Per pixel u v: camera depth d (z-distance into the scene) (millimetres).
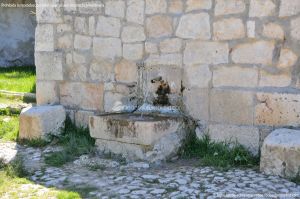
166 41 6688
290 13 5828
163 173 5672
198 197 4816
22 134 7270
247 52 6117
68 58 7551
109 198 4859
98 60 7281
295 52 5855
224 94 6293
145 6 6801
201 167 5883
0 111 8461
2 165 5945
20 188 5227
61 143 7062
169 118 6324
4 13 13000
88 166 6012
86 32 7348
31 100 9141
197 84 6492
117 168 5934
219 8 6250
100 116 6461
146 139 5984
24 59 13102
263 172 5559
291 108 5875
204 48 6402
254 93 6074
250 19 6055
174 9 6590
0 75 11453
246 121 6164
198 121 6527
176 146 6289
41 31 7676
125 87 7086
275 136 5578
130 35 6973
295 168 5336
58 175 5668
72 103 7590
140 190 5066
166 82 6734
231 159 6020
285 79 5934
